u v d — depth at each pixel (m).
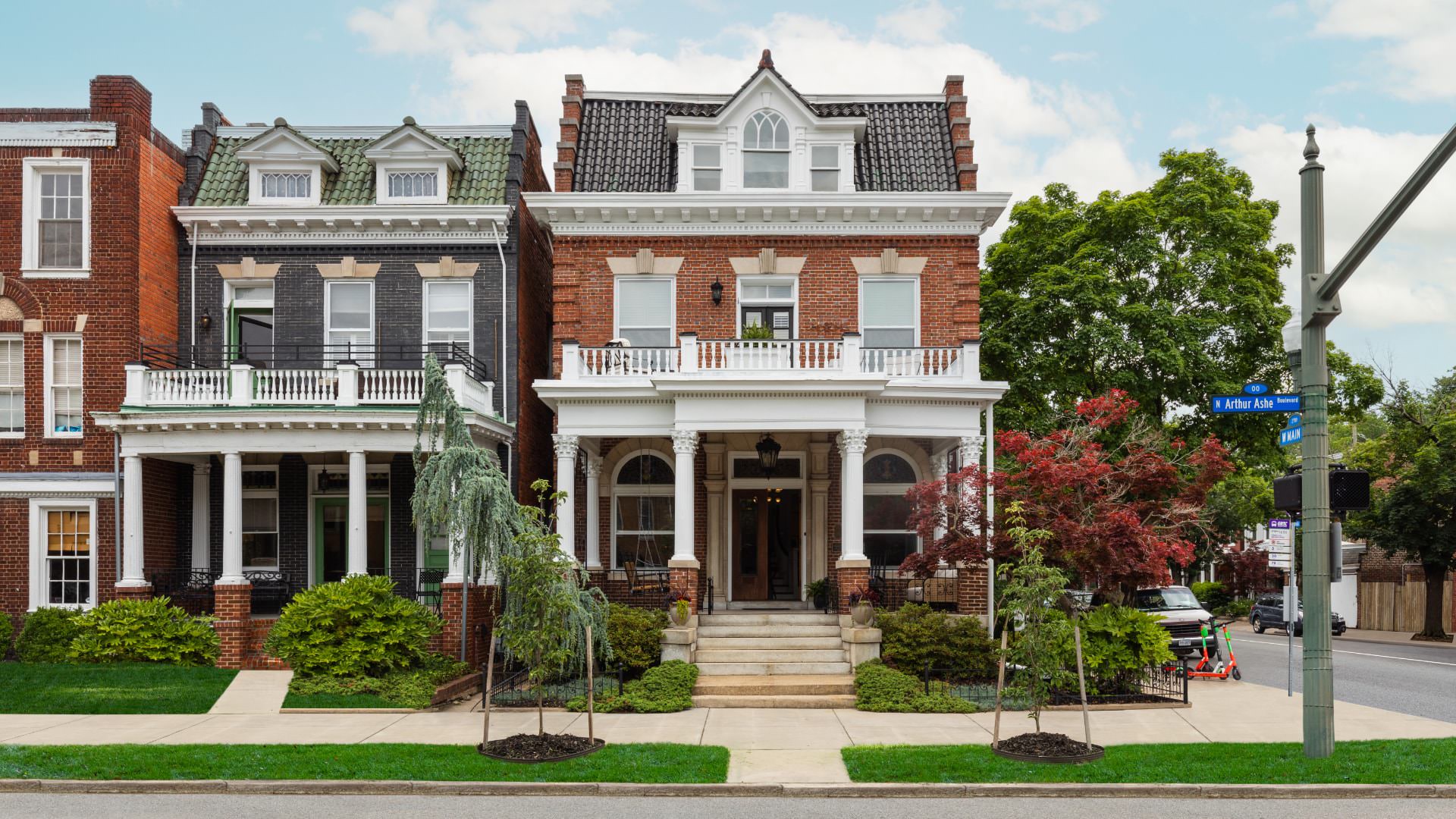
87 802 10.58
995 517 18.67
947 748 12.56
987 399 20.41
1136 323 26.97
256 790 11.02
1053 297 27.91
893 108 24.42
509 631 12.84
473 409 20.33
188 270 22.59
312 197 22.64
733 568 22.69
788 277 22.34
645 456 22.94
